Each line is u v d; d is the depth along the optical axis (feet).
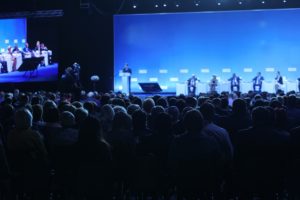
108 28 73.61
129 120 16.60
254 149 14.74
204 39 73.05
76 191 14.43
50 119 17.72
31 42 69.31
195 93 70.54
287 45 71.20
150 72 74.18
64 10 71.31
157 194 16.61
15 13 68.39
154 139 15.96
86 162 13.87
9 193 16.15
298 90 69.15
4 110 21.99
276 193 15.96
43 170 16.03
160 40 73.67
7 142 15.94
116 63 74.28
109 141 15.99
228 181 17.13
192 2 71.82
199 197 14.61
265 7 71.05
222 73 73.00
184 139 14.14
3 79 68.18
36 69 68.44
